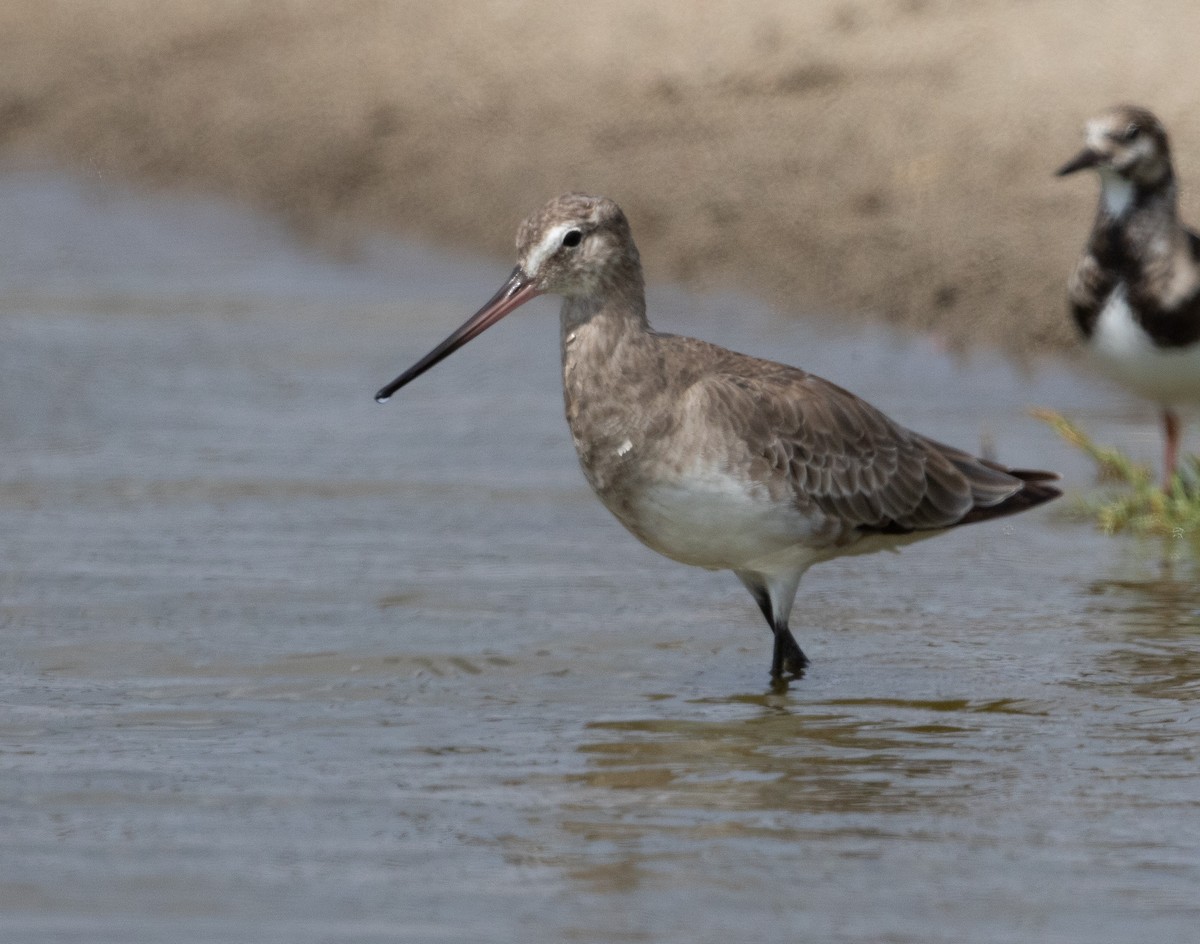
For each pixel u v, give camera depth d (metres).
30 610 12.42
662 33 28.55
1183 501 14.37
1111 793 9.45
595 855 8.69
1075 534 14.35
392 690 11.10
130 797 9.38
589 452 10.87
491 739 10.31
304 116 29.41
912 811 9.24
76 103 32.12
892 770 9.81
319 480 15.48
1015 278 20.11
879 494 11.25
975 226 21.36
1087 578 13.26
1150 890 8.24
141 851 8.69
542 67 28.66
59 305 21.34
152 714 10.64
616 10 29.89
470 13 31.72
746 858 8.66
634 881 8.39
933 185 22.55
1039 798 9.39
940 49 25.72
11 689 11.04
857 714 10.70
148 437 16.70
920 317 20.11
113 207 27.34
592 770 9.84
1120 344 14.57
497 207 25.00
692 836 8.94
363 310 21.33
